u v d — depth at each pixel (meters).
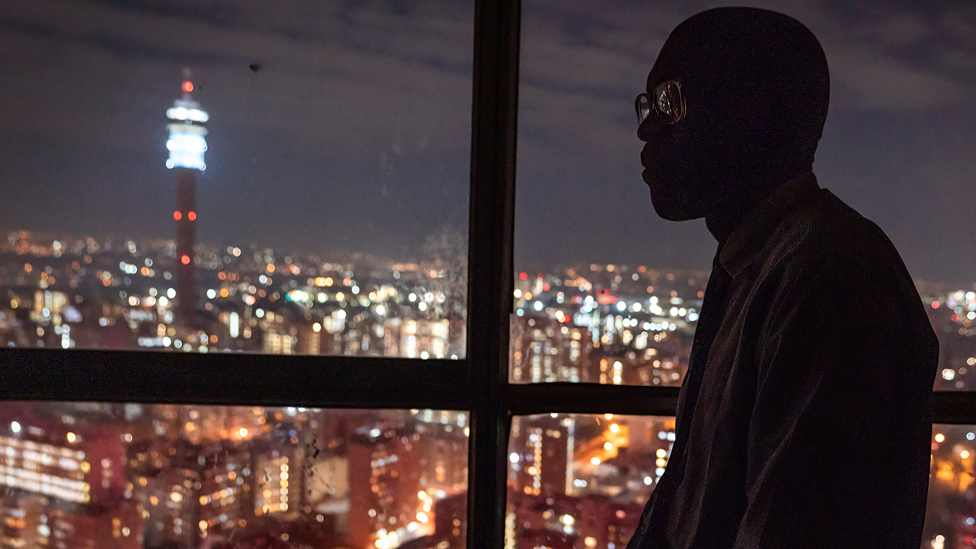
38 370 1.06
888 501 0.47
